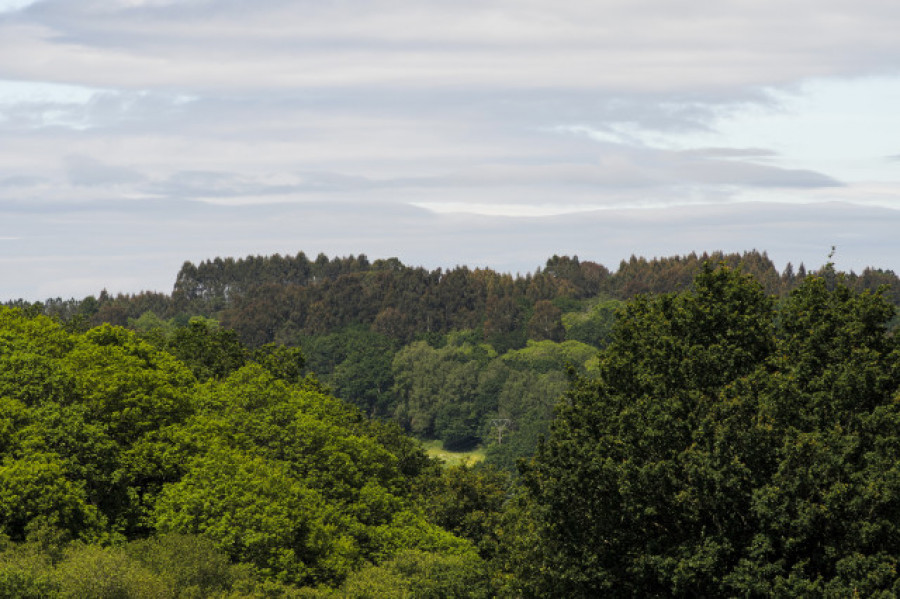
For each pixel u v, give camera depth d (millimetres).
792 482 42844
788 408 45500
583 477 47875
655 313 54156
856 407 45000
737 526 45219
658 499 46844
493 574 71188
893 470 40656
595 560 47469
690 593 47500
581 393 52375
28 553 51969
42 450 61125
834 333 48531
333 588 68938
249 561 63750
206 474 66688
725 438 44750
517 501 61156
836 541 43219
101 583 49844
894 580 40656
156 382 73938
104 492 65750
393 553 79500
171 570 56562
